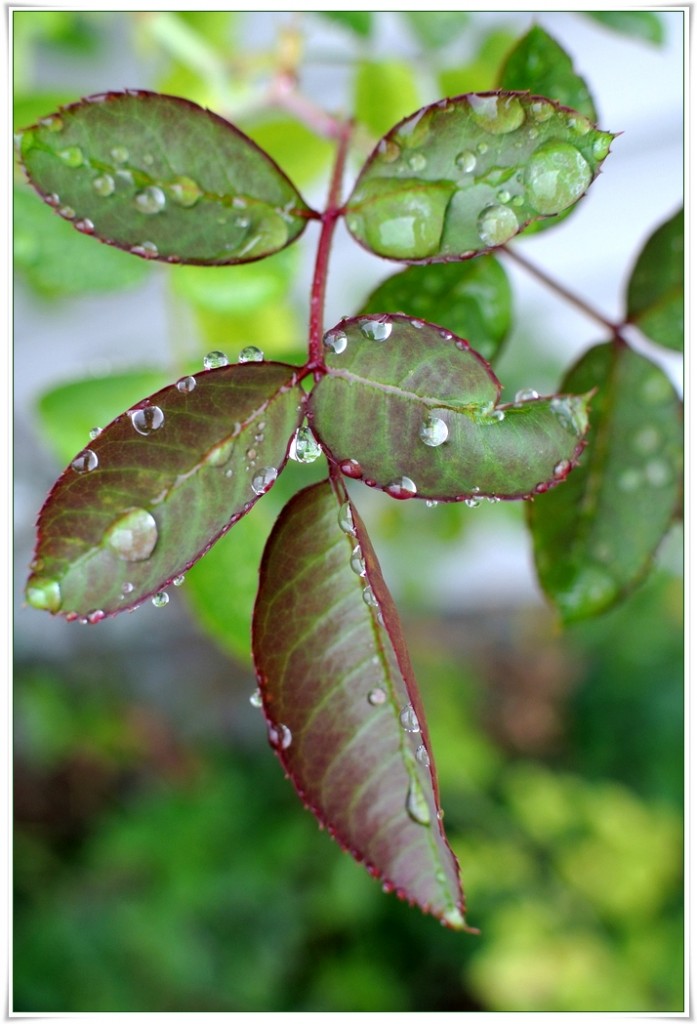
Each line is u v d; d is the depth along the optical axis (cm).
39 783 79
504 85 22
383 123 28
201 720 84
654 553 23
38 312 59
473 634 90
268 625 19
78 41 37
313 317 20
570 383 24
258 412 19
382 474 19
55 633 83
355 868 71
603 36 55
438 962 70
